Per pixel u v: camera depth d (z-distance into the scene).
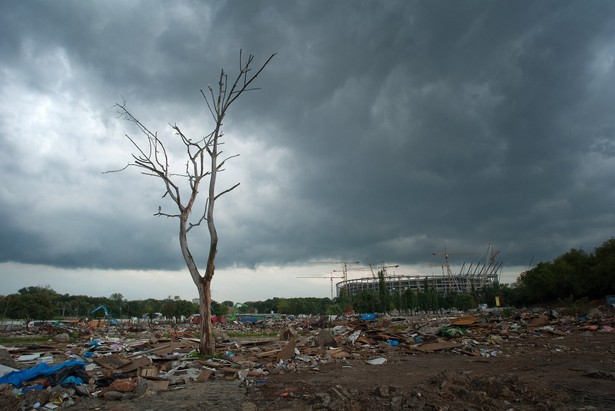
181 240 19.47
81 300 118.12
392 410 8.50
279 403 9.88
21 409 9.52
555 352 18.52
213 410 9.36
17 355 20.00
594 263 71.62
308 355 19.44
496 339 24.62
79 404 10.26
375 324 33.34
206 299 18.66
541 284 83.50
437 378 11.05
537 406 8.48
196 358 17.36
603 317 33.03
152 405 9.97
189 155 20.69
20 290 112.38
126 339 33.00
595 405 8.55
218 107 20.67
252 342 23.95
